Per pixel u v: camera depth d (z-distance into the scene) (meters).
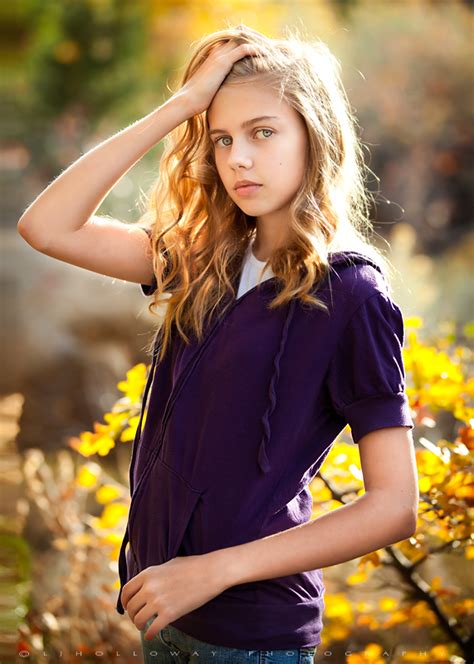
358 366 1.53
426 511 2.18
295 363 1.57
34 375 6.12
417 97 12.16
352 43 12.38
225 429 1.59
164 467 1.65
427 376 2.37
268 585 1.58
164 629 1.68
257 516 1.57
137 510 1.69
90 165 1.70
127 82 13.60
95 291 6.98
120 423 2.45
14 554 3.32
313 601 1.63
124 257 1.80
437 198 12.01
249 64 1.66
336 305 1.56
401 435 1.51
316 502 2.38
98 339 6.47
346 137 1.73
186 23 14.08
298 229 1.61
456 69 12.16
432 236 11.69
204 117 1.80
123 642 2.78
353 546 1.47
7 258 8.91
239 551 1.50
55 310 7.13
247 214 1.72
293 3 13.19
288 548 1.48
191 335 1.70
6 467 4.79
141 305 6.64
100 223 1.79
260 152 1.63
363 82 12.20
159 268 1.79
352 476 2.25
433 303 7.37
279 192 1.64
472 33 12.54
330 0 13.55
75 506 3.41
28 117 13.59
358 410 1.53
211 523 1.59
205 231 1.83
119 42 13.62
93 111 13.62
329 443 1.62
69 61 13.48
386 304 1.56
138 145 1.70
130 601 1.52
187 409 1.64
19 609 2.91
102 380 6.06
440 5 13.06
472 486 2.20
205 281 1.74
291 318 1.59
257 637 1.56
